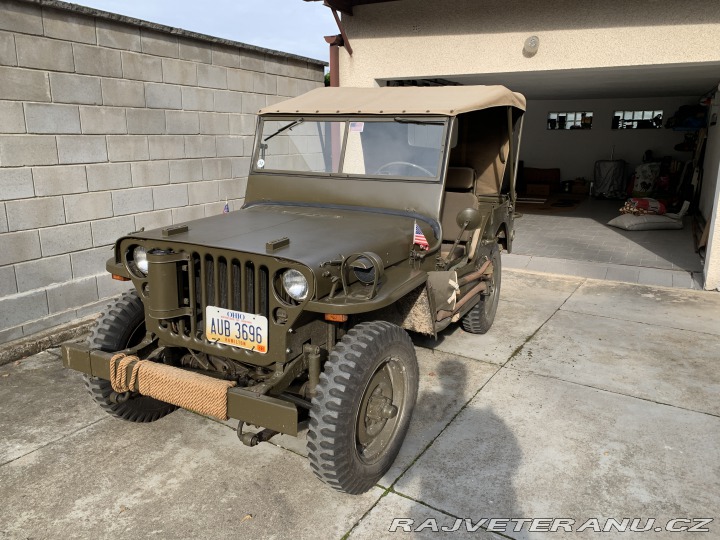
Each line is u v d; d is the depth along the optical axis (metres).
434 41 7.37
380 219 3.54
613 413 3.73
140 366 2.86
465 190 5.07
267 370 3.08
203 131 6.28
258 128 4.22
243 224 3.32
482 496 2.90
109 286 5.42
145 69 5.51
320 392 2.63
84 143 5.03
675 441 3.40
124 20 5.18
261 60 6.93
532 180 15.70
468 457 3.24
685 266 7.30
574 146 15.34
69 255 5.03
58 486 2.97
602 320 5.57
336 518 2.73
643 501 2.86
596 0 6.33
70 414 3.73
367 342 2.74
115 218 5.42
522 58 6.89
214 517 2.74
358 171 3.84
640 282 6.99
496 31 6.96
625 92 12.18
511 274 7.44
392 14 7.55
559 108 15.25
